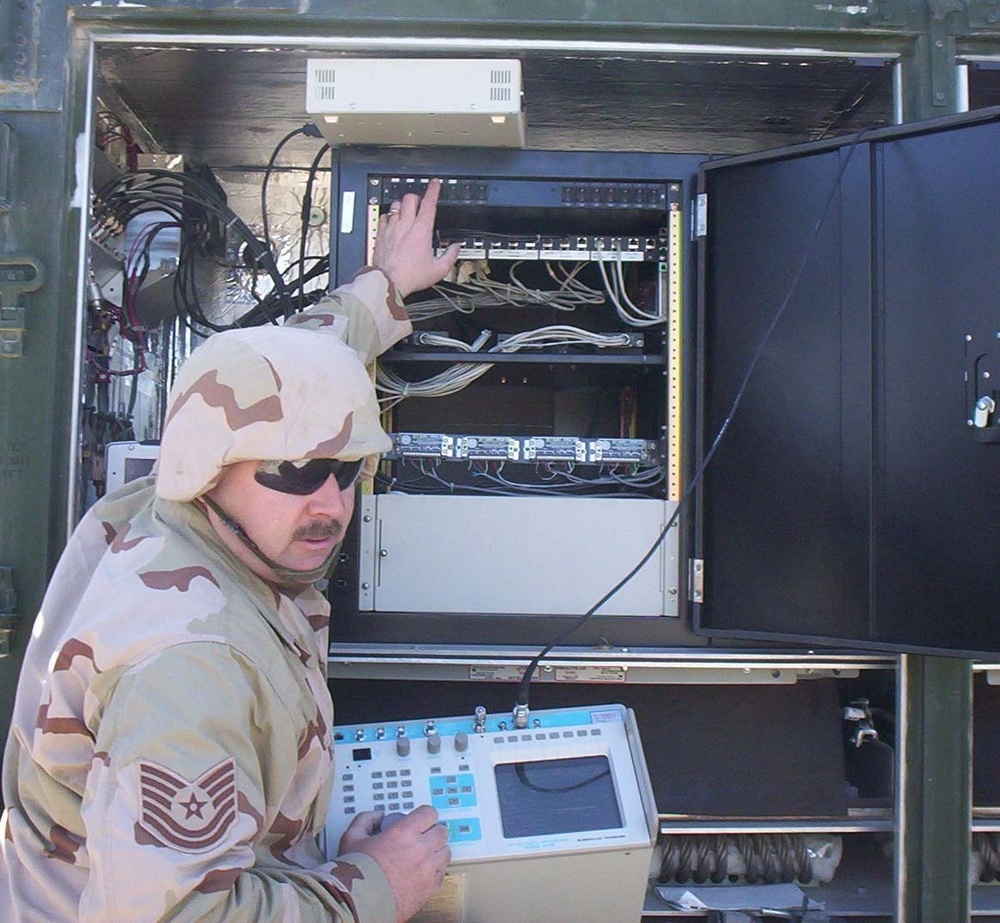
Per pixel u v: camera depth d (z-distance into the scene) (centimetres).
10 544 176
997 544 168
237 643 113
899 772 186
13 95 182
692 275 196
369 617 192
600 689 215
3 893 124
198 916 101
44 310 180
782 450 187
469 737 162
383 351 188
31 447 178
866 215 181
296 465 118
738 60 193
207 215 262
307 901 117
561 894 156
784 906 199
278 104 230
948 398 173
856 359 181
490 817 152
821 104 223
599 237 203
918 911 183
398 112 183
